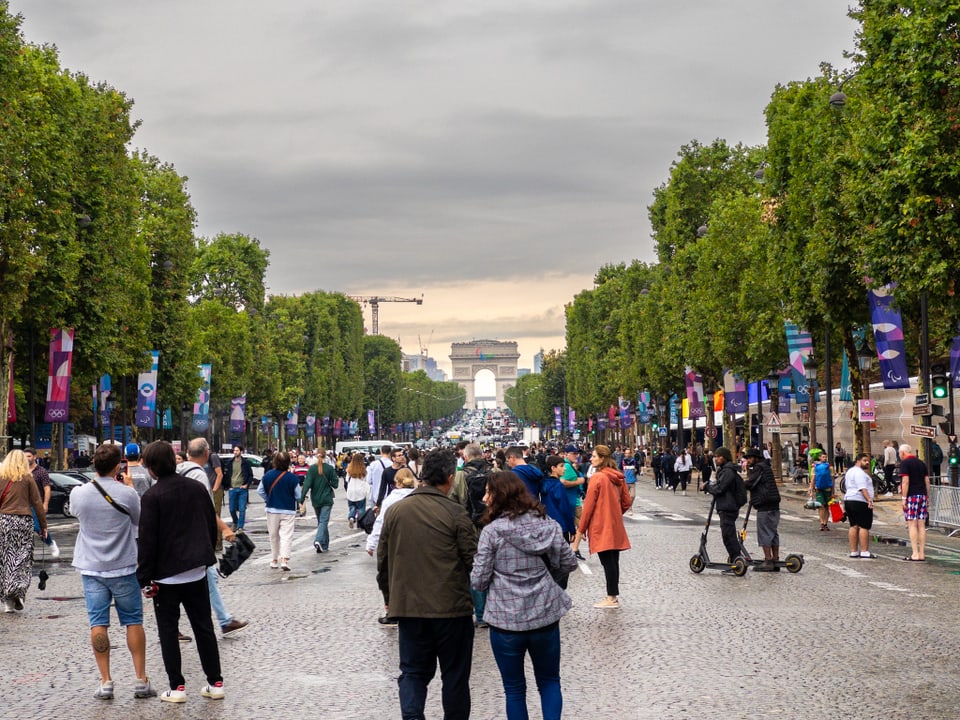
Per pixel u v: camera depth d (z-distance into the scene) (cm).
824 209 4141
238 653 1462
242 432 9250
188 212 7094
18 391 5569
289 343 11850
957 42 2723
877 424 5591
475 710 1134
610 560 1823
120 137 5453
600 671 1302
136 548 1233
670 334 7725
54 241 4594
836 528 3541
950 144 2780
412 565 958
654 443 11294
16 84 4144
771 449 6550
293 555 2806
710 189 7825
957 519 3297
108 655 1215
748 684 1224
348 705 1158
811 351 4984
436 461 990
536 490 1900
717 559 2572
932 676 1258
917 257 2897
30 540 1872
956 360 3969
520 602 935
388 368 19488
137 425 6028
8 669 1366
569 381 15300
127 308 5612
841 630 1562
